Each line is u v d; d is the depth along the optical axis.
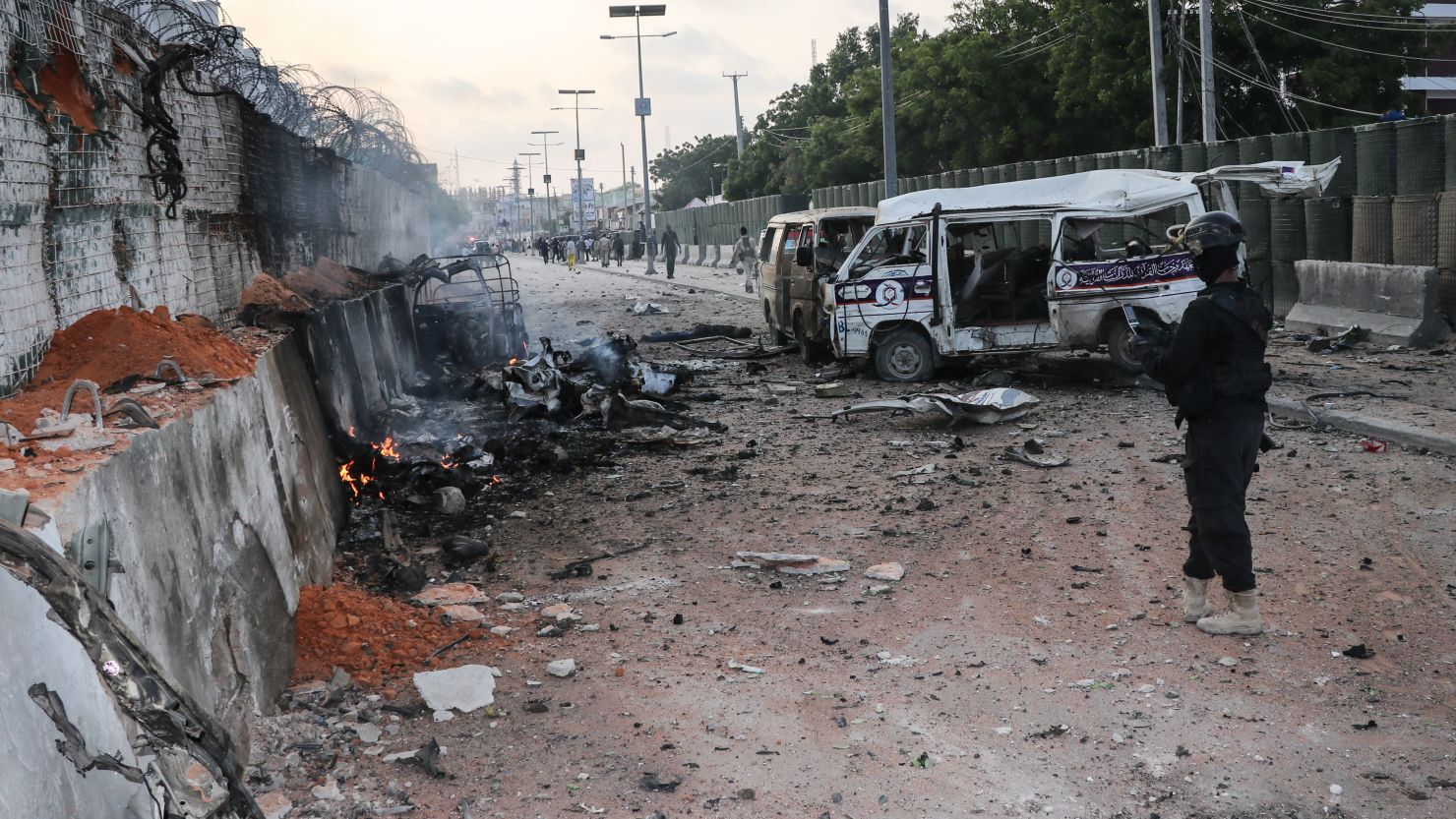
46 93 4.48
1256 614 4.92
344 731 4.25
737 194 64.06
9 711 2.19
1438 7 39.66
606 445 9.83
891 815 3.59
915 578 6.00
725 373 14.50
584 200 86.38
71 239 4.71
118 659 2.23
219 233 7.95
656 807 3.67
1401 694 4.31
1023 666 4.77
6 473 2.97
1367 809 3.53
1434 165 13.81
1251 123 29.03
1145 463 8.22
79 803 2.39
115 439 3.44
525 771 3.94
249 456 4.93
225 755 2.35
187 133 7.05
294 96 9.93
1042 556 6.25
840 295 12.58
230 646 4.05
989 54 33.03
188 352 5.04
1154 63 24.06
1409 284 13.06
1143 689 4.46
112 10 5.46
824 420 10.72
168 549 3.57
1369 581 5.50
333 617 5.12
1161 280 11.59
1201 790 3.68
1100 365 13.02
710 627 5.39
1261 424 4.86
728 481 8.45
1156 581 5.73
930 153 38.28
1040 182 12.32
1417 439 8.07
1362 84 27.36
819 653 5.02
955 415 9.91
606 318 22.47
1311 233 15.76
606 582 6.15
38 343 4.34
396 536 7.02
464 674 4.71
